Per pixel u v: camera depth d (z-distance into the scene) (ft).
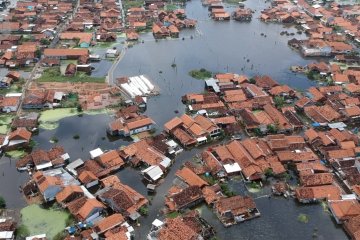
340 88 405.80
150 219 252.62
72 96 391.04
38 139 329.52
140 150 307.58
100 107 374.63
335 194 269.23
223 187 275.59
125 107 375.45
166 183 283.79
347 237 244.22
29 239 229.86
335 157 302.66
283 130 340.59
